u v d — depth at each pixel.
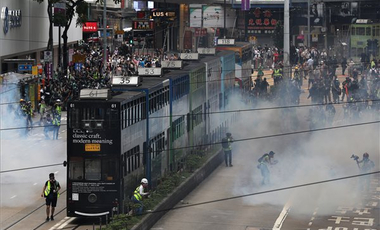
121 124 74.06
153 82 88.88
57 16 174.88
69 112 73.94
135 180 79.12
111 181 73.88
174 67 104.75
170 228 75.44
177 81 96.38
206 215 80.62
